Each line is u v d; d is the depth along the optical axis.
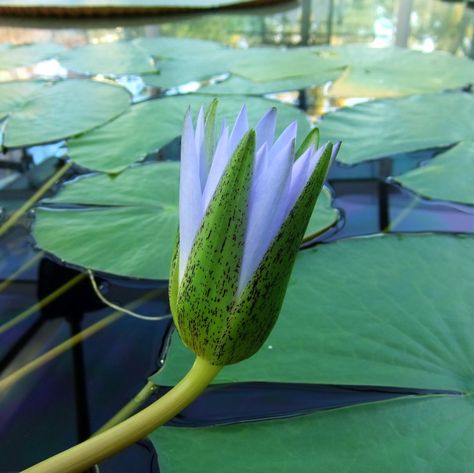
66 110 0.49
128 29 0.95
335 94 0.55
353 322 0.24
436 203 0.35
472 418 0.20
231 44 0.85
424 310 0.25
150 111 0.48
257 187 0.14
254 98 0.51
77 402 0.22
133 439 0.15
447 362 0.22
